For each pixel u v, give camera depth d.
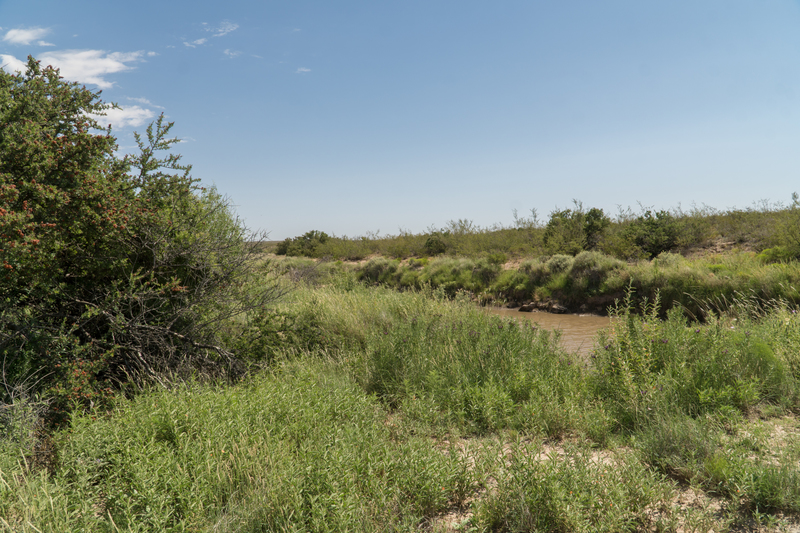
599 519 2.89
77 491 3.05
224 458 3.57
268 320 7.14
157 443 3.63
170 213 6.31
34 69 5.49
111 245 5.71
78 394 4.68
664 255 15.91
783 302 8.45
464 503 3.36
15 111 4.98
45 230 4.65
